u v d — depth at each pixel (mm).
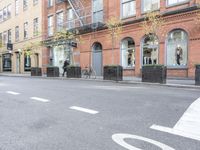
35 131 4883
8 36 42000
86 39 25812
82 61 26328
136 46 20969
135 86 13945
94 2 25359
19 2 38219
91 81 18594
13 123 5500
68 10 29094
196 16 16969
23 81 18828
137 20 20688
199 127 5051
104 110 6715
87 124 5328
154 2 20109
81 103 7844
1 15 44344
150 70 15422
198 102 7926
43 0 32750
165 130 4844
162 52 19109
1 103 8078
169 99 8586
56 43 27875
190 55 17500
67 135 4605
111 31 20781
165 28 18875
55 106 7395
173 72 18531
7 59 42281
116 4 22859
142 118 5789
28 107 7301
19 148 3992
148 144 4090
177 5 18391
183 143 4137
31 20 35250
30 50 31609
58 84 15445
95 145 4070
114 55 22766
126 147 3963
